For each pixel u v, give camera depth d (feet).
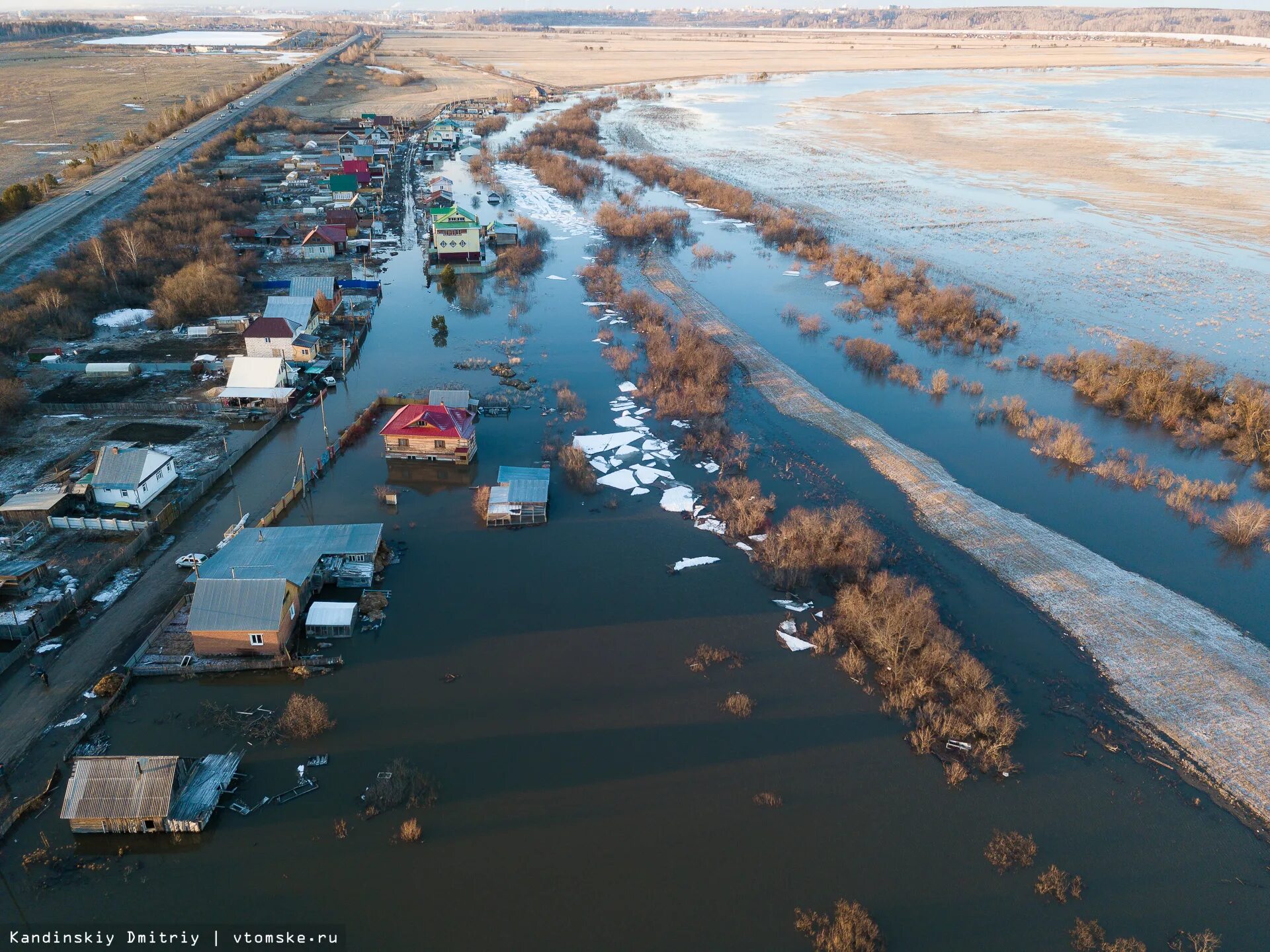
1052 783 97.81
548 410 188.34
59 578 124.36
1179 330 243.19
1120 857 89.04
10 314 206.18
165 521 138.31
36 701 102.47
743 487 154.92
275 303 214.90
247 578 115.24
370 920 80.33
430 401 176.65
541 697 108.27
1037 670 115.44
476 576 131.54
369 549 127.85
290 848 87.20
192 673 108.68
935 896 84.38
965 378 216.95
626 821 91.76
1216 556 144.05
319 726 100.48
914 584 131.95
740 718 106.11
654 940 79.51
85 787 87.51
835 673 114.73
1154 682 113.09
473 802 93.35
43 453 158.30
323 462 159.63
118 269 249.14
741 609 126.72
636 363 217.15
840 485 162.91
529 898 83.10
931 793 96.22
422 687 108.88
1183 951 79.30
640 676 112.37
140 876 83.97
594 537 143.13
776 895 84.12
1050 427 186.91
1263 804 95.40
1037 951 79.36
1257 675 114.11
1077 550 142.92
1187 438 186.91
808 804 94.48
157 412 177.58
